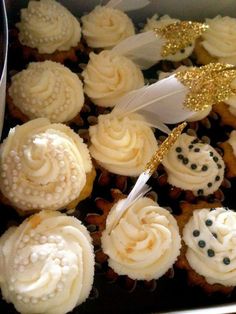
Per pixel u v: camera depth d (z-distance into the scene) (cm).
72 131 31
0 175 28
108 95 34
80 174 29
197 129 37
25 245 26
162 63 39
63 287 26
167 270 30
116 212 29
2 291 26
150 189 32
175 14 41
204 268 30
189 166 33
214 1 41
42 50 35
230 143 36
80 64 37
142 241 29
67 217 28
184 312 26
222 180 34
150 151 32
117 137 32
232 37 39
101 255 30
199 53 39
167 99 32
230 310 26
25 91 32
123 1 38
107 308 30
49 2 36
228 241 30
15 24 36
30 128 30
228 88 33
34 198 28
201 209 32
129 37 36
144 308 31
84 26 37
